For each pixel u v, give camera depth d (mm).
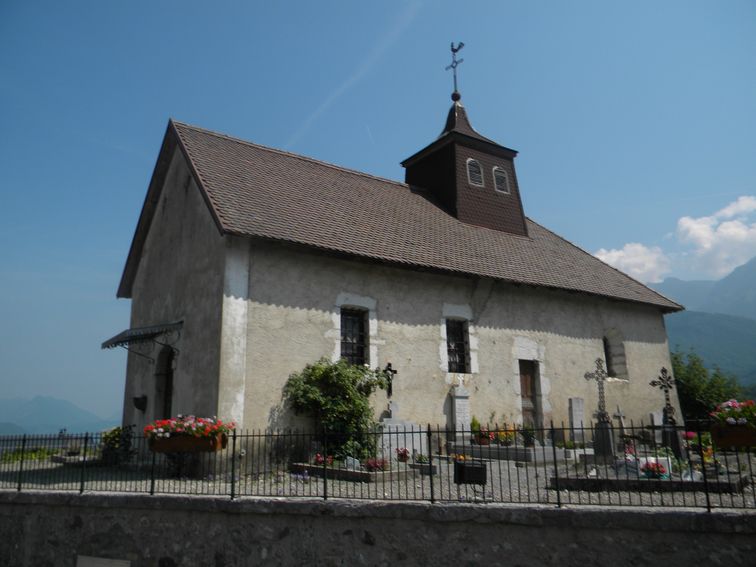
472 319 15672
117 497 7938
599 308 18703
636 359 19219
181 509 7574
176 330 13305
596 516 6191
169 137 15469
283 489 8805
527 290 17031
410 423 13383
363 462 11445
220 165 14484
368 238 14344
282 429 11883
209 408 11406
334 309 13312
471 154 20094
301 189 15570
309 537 7008
